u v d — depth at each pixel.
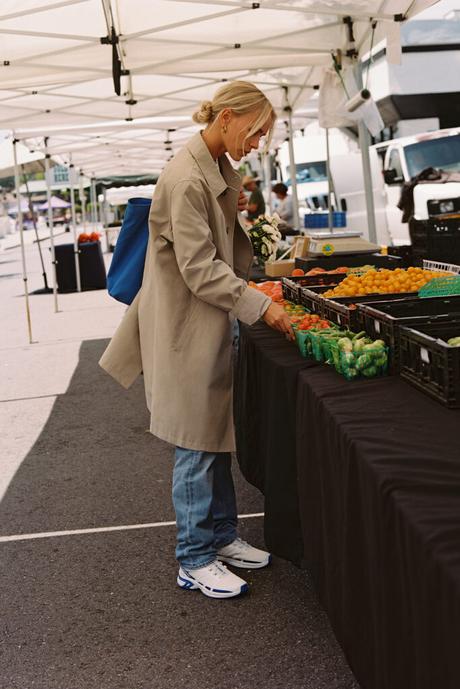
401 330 2.62
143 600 3.15
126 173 22.56
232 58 7.05
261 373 3.41
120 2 5.82
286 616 2.92
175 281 2.91
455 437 2.01
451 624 1.35
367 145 7.27
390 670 1.76
